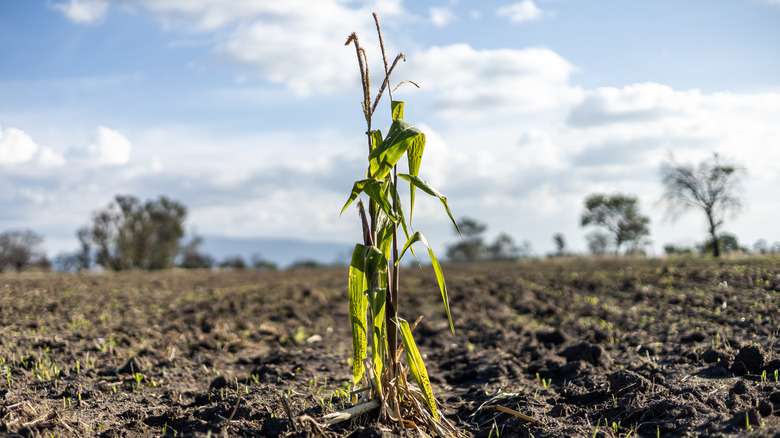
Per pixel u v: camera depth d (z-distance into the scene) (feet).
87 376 14.14
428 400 8.96
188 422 10.17
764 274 30.22
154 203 74.79
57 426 9.55
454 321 23.93
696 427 8.68
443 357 18.04
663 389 10.71
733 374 12.03
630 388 10.92
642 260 57.06
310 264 98.02
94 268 71.36
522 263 69.72
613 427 9.24
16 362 14.58
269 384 13.75
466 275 47.70
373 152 8.54
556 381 13.48
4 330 19.15
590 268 46.98
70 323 21.61
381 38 9.07
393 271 9.04
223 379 13.12
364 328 9.12
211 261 86.38
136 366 14.83
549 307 24.85
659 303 24.31
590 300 27.30
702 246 71.15
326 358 17.43
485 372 15.29
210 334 20.94
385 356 9.17
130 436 9.65
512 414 10.71
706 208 59.11
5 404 11.27
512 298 30.30
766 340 15.26
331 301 31.22
